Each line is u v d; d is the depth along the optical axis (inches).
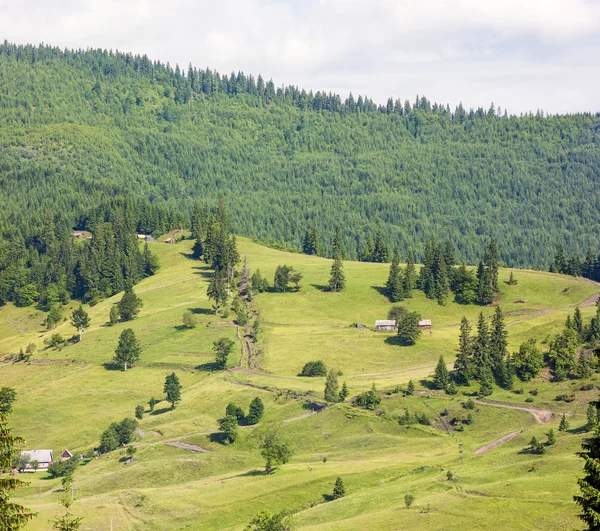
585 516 2529.5
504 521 5369.1
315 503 6589.6
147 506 6663.4
